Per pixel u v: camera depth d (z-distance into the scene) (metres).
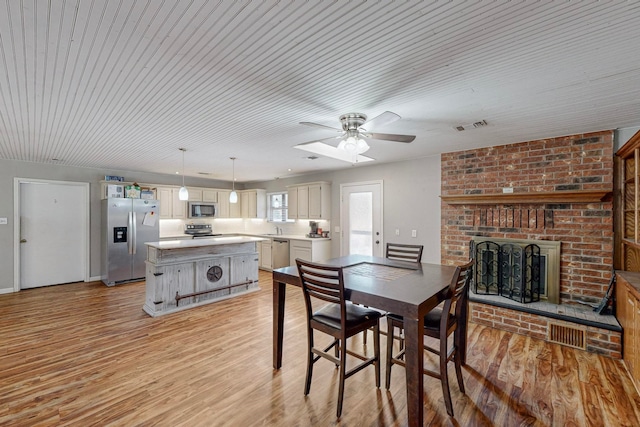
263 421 1.90
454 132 3.18
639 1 1.24
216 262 4.45
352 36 1.52
